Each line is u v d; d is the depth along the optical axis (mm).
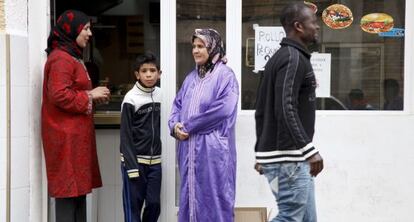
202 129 4578
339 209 5309
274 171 4168
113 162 5793
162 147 5320
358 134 5277
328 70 5332
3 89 4820
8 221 4895
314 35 4180
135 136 5039
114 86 6648
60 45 4844
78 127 4828
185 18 5352
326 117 5273
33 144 5098
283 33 5305
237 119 5293
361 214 5312
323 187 5301
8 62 4820
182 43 5348
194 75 4777
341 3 5309
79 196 4922
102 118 5730
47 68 4816
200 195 4582
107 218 5824
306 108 4129
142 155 5043
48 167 4844
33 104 5082
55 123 4809
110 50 7125
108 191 5805
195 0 5336
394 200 5301
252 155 5309
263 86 4246
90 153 4926
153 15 7031
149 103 5035
